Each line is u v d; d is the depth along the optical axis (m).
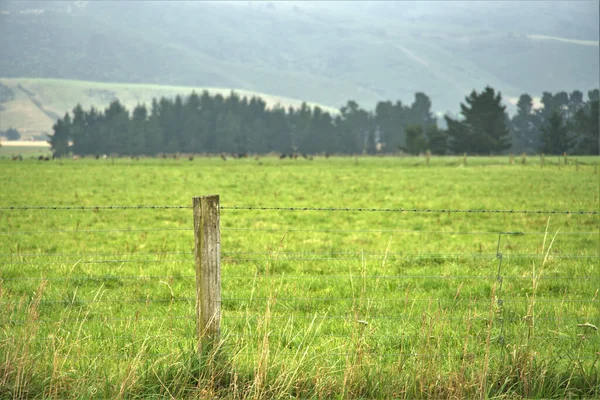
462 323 17.95
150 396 13.26
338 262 29.12
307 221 49.34
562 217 50.97
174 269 27.00
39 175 106.94
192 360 13.95
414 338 16.67
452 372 13.90
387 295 22.58
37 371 13.85
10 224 44.41
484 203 63.38
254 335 15.80
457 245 37.44
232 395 13.39
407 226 47.00
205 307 13.77
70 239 38.38
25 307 19.05
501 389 13.71
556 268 28.02
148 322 17.98
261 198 69.19
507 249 35.53
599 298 22.64
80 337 16.45
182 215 52.66
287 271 27.25
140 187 83.31
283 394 13.39
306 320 18.95
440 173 116.88
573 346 16.44
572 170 120.62
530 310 15.26
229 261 29.33
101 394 13.33
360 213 54.62
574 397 13.99
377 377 13.98
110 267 27.53
